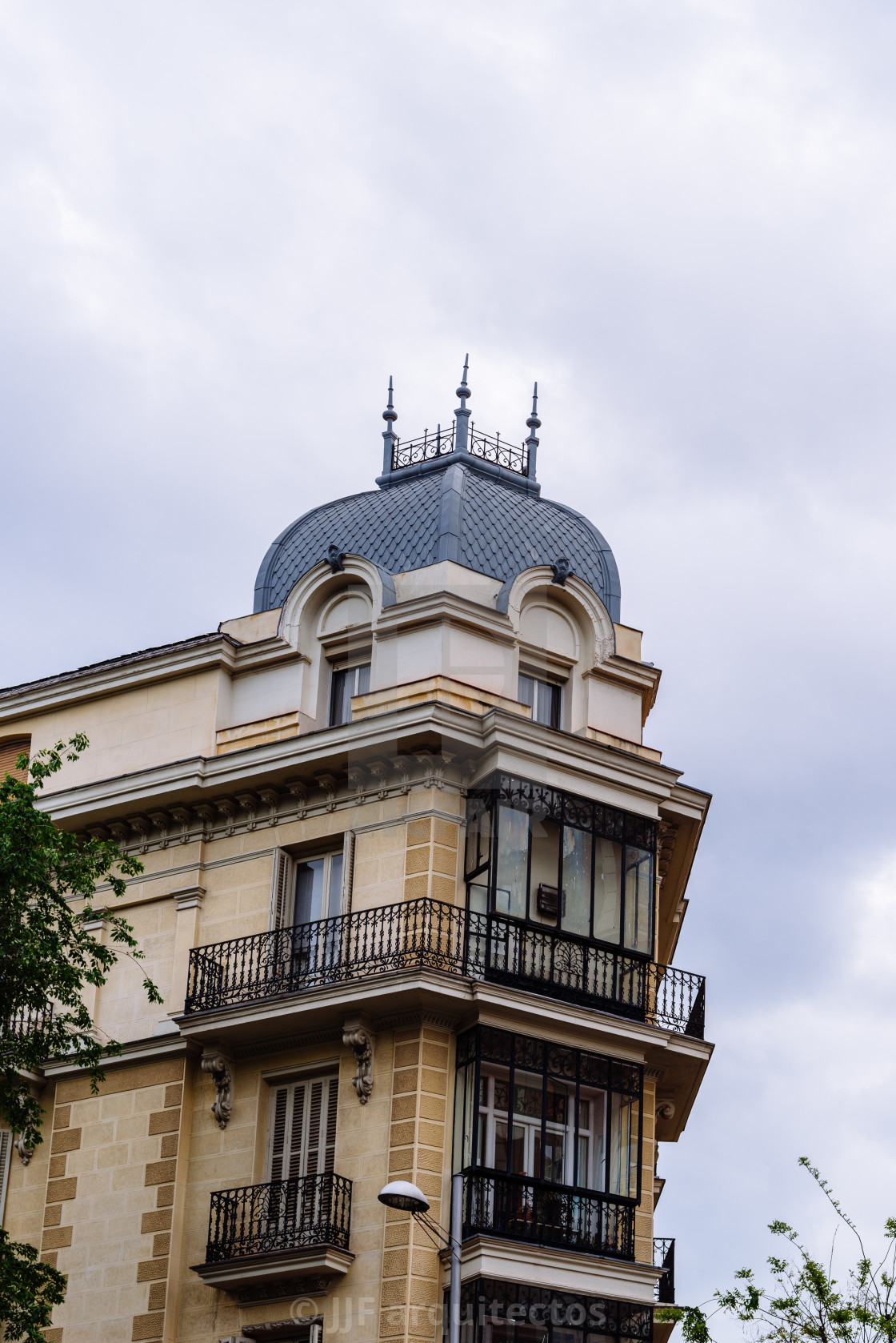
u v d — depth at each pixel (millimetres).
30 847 29406
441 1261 30375
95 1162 33844
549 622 35281
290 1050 32719
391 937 31891
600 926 33281
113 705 36688
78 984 29766
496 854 32219
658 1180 37188
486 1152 30891
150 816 35344
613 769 34125
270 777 34094
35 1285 29000
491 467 38219
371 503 36812
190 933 34344
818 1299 33750
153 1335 31891
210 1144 32875
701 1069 34188
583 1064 32438
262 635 35656
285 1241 30984
